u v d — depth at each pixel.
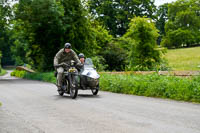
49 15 25.89
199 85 9.24
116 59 29.36
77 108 7.37
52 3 25.73
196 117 5.99
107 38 30.88
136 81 11.61
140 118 5.90
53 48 28.53
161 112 6.64
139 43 22.42
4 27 29.38
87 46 28.48
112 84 12.34
